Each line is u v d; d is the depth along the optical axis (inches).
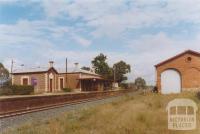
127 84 3289.9
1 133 455.5
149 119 500.1
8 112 690.2
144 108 671.8
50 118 621.3
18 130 476.4
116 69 3260.3
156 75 1654.8
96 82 2482.8
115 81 3139.8
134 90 2659.9
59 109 861.2
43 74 1902.1
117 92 2022.6
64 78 2188.7
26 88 1576.0
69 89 2028.8
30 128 482.9
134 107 693.3
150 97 1141.7
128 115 548.1
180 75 1624.0
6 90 1464.1
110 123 497.0
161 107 701.9
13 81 1958.7
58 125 492.7
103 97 1589.6
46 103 913.5
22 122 578.6
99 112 645.9
